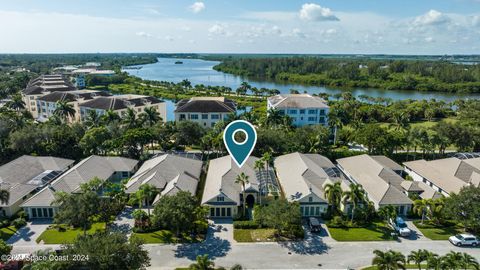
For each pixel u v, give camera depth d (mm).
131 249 44625
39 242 58219
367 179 80125
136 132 96625
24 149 94250
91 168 80875
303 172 78812
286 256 55562
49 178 79625
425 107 167875
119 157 90438
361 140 102375
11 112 122938
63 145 95812
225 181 74250
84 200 56500
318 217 69125
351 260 54656
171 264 52875
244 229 63812
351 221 65938
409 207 69562
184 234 61188
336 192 65250
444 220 66188
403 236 61469
